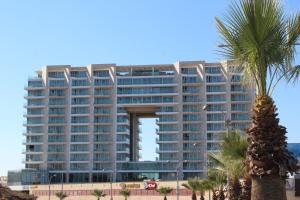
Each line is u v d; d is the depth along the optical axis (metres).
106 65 157.00
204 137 151.00
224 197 38.31
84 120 155.50
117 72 157.75
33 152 155.00
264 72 9.91
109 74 156.88
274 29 9.40
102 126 154.75
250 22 9.40
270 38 9.44
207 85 153.00
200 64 154.62
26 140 156.25
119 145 153.00
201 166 149.12
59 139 155.12
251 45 9.56
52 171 152.25
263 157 9.51
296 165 9.66
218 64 153.75
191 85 154.38
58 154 154.38
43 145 155.12
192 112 152.88
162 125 153.88
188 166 149.88
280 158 9.52
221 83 151.75
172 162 150.50
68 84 157.25
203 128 151.50
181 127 152.62
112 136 153.88
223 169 24.94
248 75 10.09
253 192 9.55
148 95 155.12
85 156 153.62
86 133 154.38
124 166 151.25
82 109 156.00
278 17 9.45
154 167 150.25
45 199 126.31
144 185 115.56
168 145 152.12
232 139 17.45
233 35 9.77
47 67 158.50
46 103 156.88
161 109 154.50
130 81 156.00
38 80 158.38
